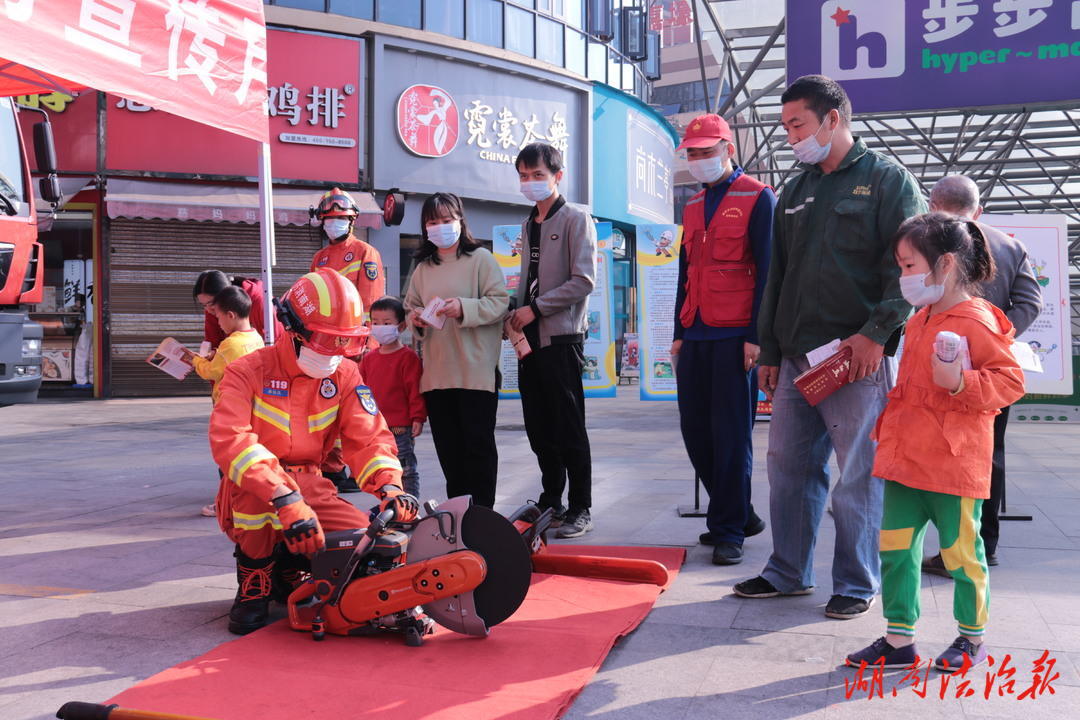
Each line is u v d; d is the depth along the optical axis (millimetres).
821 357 3410
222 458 3096
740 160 21750
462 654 2969
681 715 2537
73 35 4273
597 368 8258
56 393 14469
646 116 20203
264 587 3322
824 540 4641
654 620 3387
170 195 14078
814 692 2689
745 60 18766
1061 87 8398
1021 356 2793
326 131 15000
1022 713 2523
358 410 3400
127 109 13992
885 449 2891
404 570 3037
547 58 17469
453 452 4801
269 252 5863
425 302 4762
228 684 2709
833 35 8914
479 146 16391
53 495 6160
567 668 2834
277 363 3305
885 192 3430
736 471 4258
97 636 3230
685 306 4488
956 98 8656
